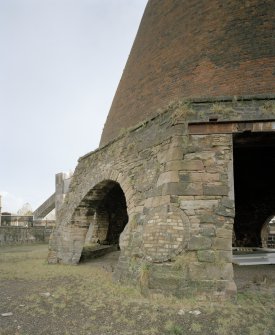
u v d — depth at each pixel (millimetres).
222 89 9484
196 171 8734
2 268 13234
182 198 8586
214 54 10055
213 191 8523
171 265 8156
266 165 15562
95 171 13766
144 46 13023
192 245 8188
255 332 5797
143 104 11781
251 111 8883
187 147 8953
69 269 13016
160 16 12586
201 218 8375
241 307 7270
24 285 9922
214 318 6574
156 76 11570
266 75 9211
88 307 7449
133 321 6461
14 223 35438
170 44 11523
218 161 8742
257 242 18641
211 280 7848
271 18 9812
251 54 9547
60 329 6105
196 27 10852
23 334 5855
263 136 9242
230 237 8203
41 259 16562
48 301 8000
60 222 15781
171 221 8469
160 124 10078
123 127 12641
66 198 16188
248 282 10188
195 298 7734
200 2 11102
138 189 10344
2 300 8109
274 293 8500
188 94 10070
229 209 8352
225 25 10250
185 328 6094
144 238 9008
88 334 5871
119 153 12062
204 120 8992
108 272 12219
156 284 8133
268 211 18250
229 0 10516
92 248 17844
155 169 9695
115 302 7781
